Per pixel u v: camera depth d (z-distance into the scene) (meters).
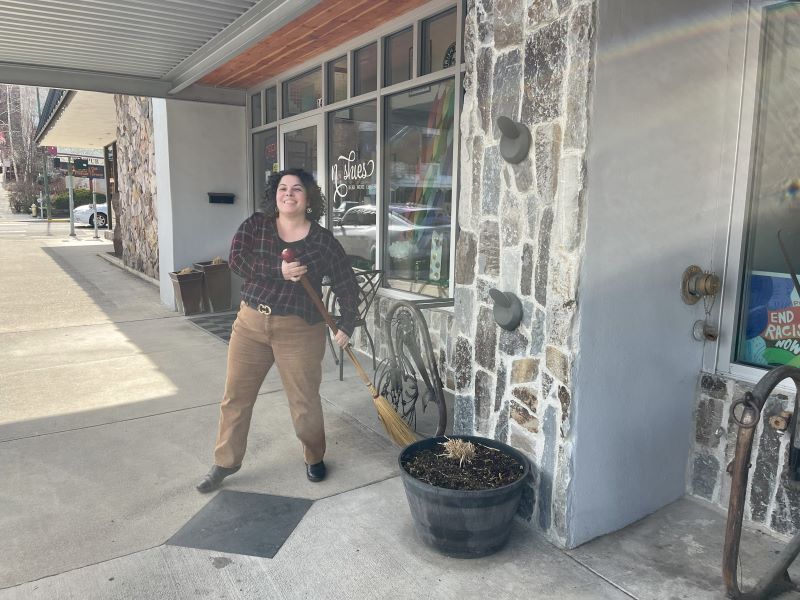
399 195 5.13
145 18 4.74
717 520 2.76
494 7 2.64
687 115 2.61
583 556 2.50
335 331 2.97
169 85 6.91
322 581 2.34
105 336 6.23
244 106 7.50
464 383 3.00
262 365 3.00
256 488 3.07
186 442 3.62
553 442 2.53
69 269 11.80
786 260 2.50
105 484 3.10
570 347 2.41
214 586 2.31
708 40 2.62
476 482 2.46
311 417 3.00
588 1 2.23
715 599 2.23
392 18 4.85
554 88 2.39
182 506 2.89
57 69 6.34
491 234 2.77
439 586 2.31
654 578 2.36
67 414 4.05
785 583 2.25
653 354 2.68
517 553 2.52
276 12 4.28
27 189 39.16
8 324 6.80
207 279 7.30
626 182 2.45
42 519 2.77
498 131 2.68
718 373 2.84
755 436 2.64
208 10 4.57
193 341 6.02
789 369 2.06
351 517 2.80
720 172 2.78
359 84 5.49
